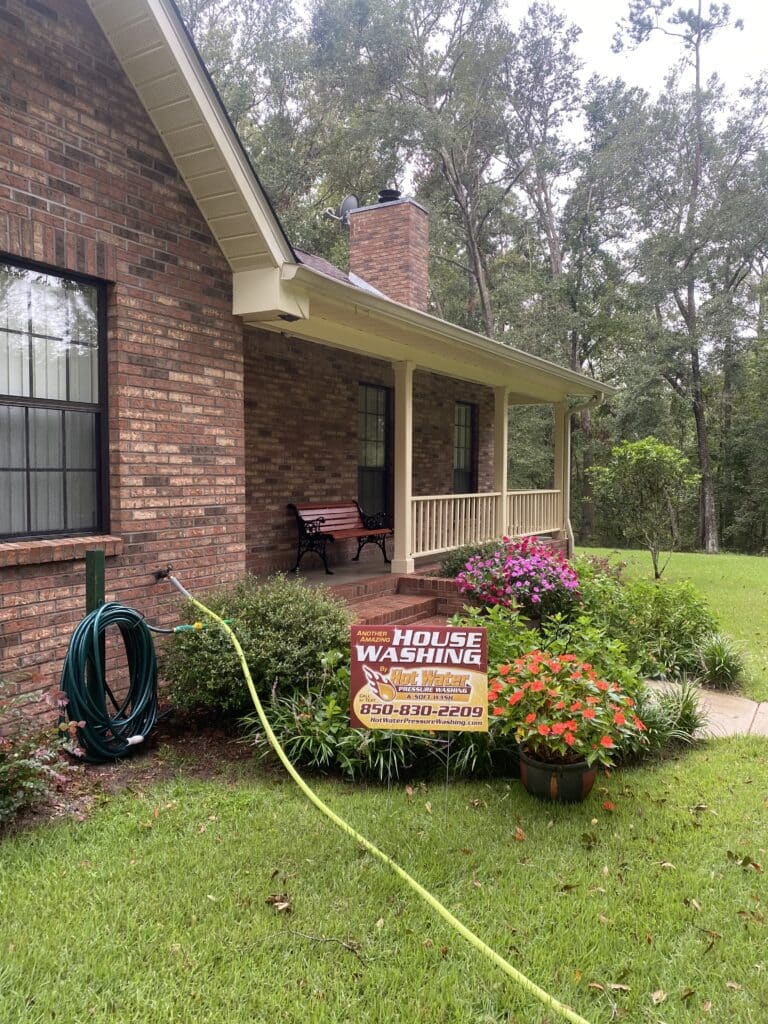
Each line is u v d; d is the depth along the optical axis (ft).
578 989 7.61
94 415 15.31
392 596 25.08
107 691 13.99
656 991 7.57
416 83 76.18
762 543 85.51
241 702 14.30
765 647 23.73
